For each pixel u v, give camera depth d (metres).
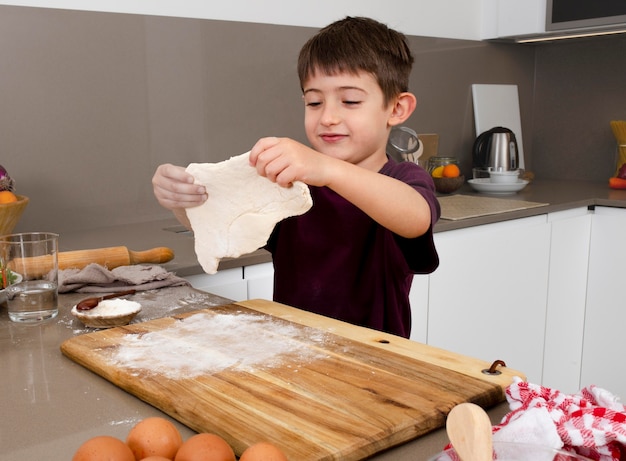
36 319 1.11
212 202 1.07
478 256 2.20
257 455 0.54
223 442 0.57
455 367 0.84
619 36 2.89
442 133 2.87
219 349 0.91
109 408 0.76
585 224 2.57
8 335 1.04
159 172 1.11
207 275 1.63
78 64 1.88
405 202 1.06
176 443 0.58
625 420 0.62
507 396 0.73
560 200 2.51
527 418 0.63
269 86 2.30
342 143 1.25
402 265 1.21
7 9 1.74
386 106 1.28
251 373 0.82
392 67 1.25
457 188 2.66
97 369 0.86
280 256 1.45
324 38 1.25
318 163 0.99
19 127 1.81
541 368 2.54
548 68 3.18
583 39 3.00
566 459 0.54
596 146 3.05
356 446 0.64
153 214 2.11
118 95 1.97
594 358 2.65
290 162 0.95
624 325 2.53
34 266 1.12
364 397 0.75
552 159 3.21
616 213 2.51
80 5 1.87
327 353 0.89
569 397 0.69
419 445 0.69
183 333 0.98
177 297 1.25
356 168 1.04
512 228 2.29
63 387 0.83
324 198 1.38
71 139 1.90
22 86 1.79
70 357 0.92
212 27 2.13
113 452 0.53
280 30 2.29
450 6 2.83
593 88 3.02
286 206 1.01
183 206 1.08
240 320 1.05
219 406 0.72
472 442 0.50
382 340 0.95
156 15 2.01
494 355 2.35
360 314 1.36
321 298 1.37
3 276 1.12
